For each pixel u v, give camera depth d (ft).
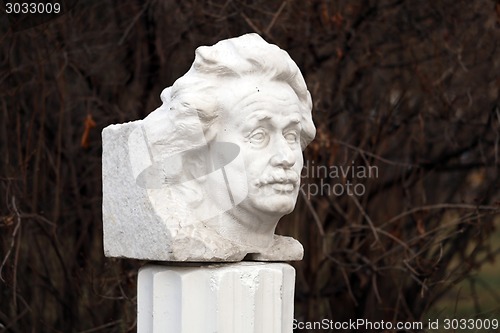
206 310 13.79
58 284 23.15
